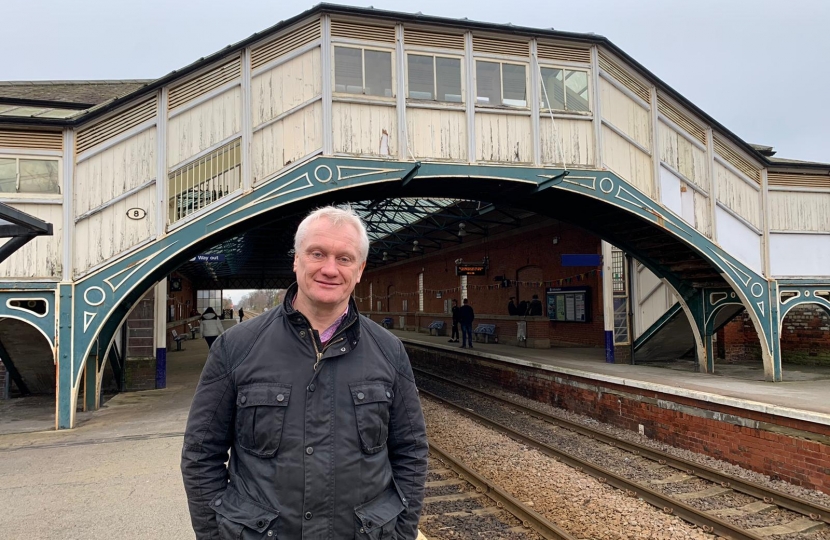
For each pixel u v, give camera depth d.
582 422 9.70
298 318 1.94
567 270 15.95
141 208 7.62
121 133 7.61
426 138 8.83
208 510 1.86
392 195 10.45
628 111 9.93
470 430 9.00
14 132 7.16
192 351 19.05
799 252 10.66
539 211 11.83
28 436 6.59
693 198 10.18
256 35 8.04
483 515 5.27
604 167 9.56
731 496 5.94
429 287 26.09
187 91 7.91
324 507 1.79
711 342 10.84
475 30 9.09
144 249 7.54
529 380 12.05
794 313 12.62
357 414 1.89
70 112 9.49
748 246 10.36
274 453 1.81
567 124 9.52
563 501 5.68
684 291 11.20
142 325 10.41
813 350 12.13
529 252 17.92
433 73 8.93
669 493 6.06
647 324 12.30
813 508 5.28
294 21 8.24
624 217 10.41
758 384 8.84
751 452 6.88
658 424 8.41
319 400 1.87
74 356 7.16
